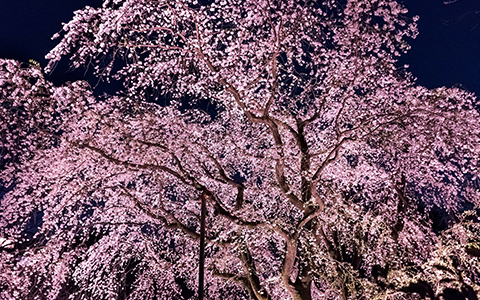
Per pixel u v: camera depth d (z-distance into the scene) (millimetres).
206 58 10047
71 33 8516
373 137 13305
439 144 11812
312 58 11414
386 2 9984
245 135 13445
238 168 13727
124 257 11859
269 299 11445
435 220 16766
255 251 12992
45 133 10164
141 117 11398
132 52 9719
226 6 9805
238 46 9977
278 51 9953
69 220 10625
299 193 12242
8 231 10102
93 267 11297
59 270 10211
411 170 12641
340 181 13508
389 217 13734
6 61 8414
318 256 10703
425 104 11531
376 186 14422
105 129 10664
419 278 12625
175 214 12617
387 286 12492
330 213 12047
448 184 13766
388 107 12023
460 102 11953
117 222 10797
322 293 13227
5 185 10438
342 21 10750
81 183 10367
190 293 17609
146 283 12906
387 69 12289
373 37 10789
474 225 13352
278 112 13125
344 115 13836
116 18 8609
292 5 9781
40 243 10195
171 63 10641
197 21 9742
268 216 12391
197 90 11648
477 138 11031
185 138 11375
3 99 9383
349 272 11219
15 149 10156
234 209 11297
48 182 10367
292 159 12094
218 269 12469
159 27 9570
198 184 10078
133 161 11102
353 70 11266
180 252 12992
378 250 13070
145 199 12320
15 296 9609
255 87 11141
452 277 12344
